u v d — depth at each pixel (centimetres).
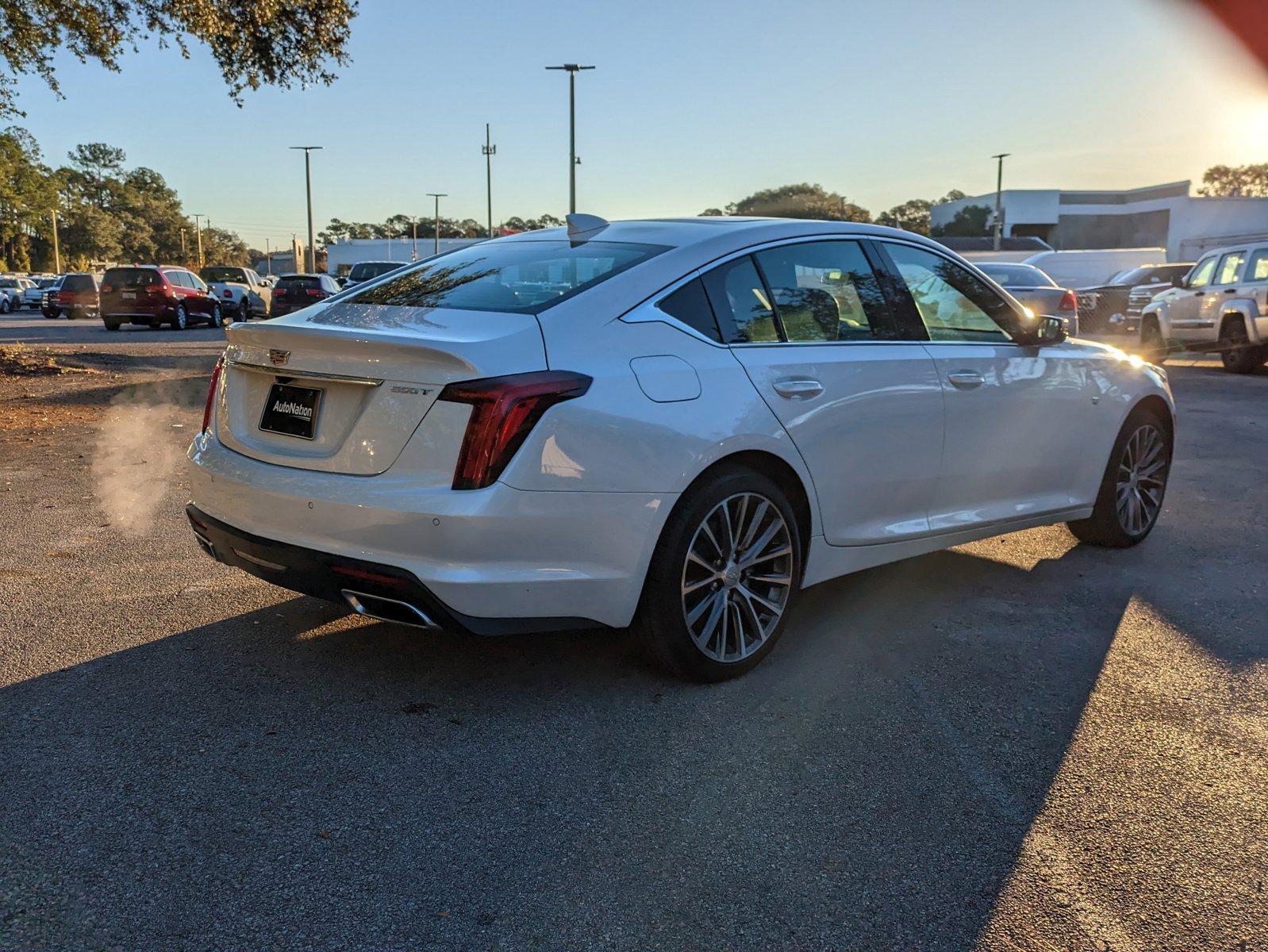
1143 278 2633
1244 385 1360
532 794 271
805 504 367
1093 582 470
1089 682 352
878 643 388
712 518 335
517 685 342
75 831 247
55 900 220
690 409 323
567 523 299
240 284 3412
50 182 6831
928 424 404
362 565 296
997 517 448
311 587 314
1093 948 213
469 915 220
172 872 232
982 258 3166
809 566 375
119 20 1223
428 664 358
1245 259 1489
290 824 254
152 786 270
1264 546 536
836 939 215
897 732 312
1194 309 1578
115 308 2548
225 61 1284
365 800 266
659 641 332
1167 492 671
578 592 306
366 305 357
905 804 270
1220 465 768
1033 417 454
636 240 367
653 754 295
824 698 337
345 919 218
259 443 330
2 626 382
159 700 323
